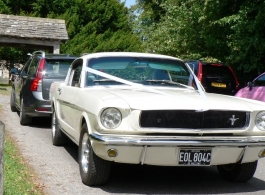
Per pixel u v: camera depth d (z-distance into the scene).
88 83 6.86
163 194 5.91
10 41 25.55
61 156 8.01
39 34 25.75
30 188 5.76
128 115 5.51
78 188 6.02
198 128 5.67
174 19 23.06
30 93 10.83
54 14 35.34
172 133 5.57
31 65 11.86
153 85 6.94
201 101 5.88
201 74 14.91
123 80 6.78
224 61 20.98
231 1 19.38
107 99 5.67
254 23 16.84
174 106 5.59
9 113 13.73
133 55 7.41
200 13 21.19
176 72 7.31
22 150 8.35
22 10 36.19
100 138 5.45
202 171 7.36
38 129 10.98
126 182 6.45
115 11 39.47
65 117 7.64
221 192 6.09
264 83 13.13
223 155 5.73
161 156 5.54
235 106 5.89
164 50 24.38
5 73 36.53
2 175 4.29
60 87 8.18
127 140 5.39
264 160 8.59
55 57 11.10
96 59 7.20
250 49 17.91
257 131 5.94
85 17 37.88
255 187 6.41
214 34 20.73
